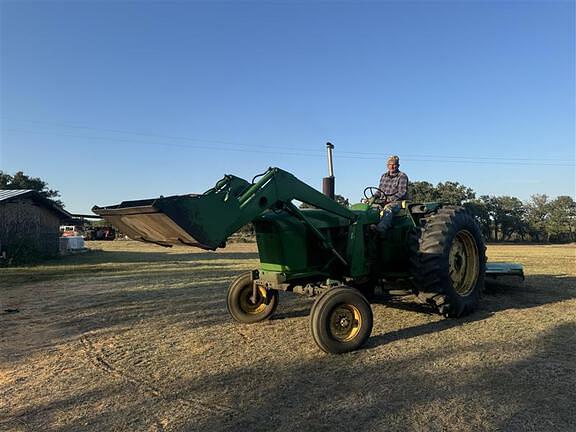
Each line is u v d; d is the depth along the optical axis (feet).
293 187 17.03
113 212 15.08
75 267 52.44
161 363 15.12
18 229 64.75
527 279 32.27
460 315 20.33
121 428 10.47
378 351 15.83
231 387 12.82
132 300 27.40
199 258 64.34
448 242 19.58
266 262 18.67
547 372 13.38
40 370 14.79
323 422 10.52
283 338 17.88
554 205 213.05
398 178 22.65
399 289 20.98
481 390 12.14
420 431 9.98
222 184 15.61
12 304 27.53
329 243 18.31
